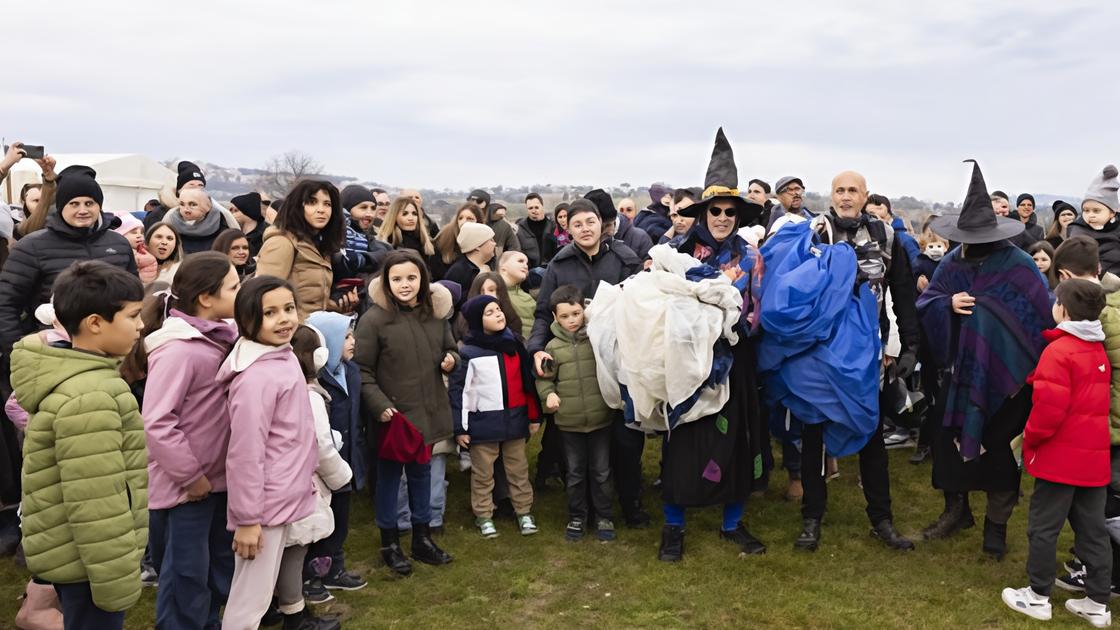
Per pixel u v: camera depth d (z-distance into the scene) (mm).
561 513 5773
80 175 5086
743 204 5195
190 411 3365
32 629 3842
